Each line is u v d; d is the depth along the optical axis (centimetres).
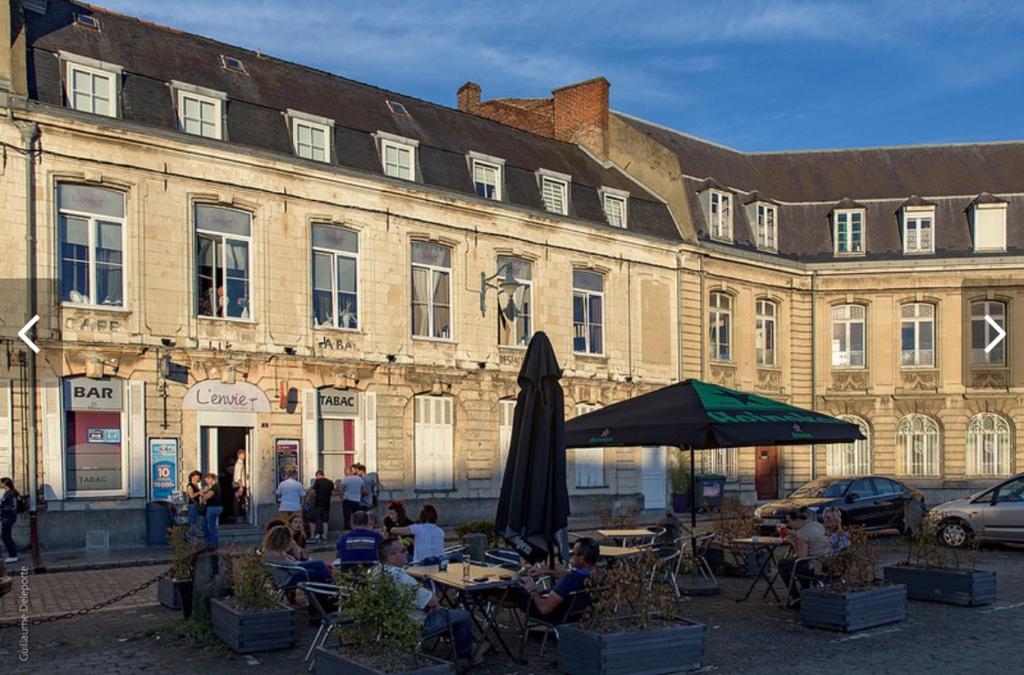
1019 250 3247
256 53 2402
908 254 3281
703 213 3098
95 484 1875
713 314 3083
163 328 1955
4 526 1673
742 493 3111
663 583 1059
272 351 2100
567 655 845
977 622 1075
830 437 1224
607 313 2778
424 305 2392
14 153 1789
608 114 3225
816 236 3366
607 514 1680
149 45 2159
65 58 1889
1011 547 1875
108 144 1897
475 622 942
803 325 3303
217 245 2056
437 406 2408
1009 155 3534
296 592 1188
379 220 2289
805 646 966
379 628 782
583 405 2692
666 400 1227
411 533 1137
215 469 2033
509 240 2548
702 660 868
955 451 3219
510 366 2541
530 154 2833
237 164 2062
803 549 1136
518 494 965
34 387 1792
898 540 1877
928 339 3272
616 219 2839
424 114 2653
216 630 991
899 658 916
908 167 3541
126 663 912
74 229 1873
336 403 2217
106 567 1645
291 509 1930
